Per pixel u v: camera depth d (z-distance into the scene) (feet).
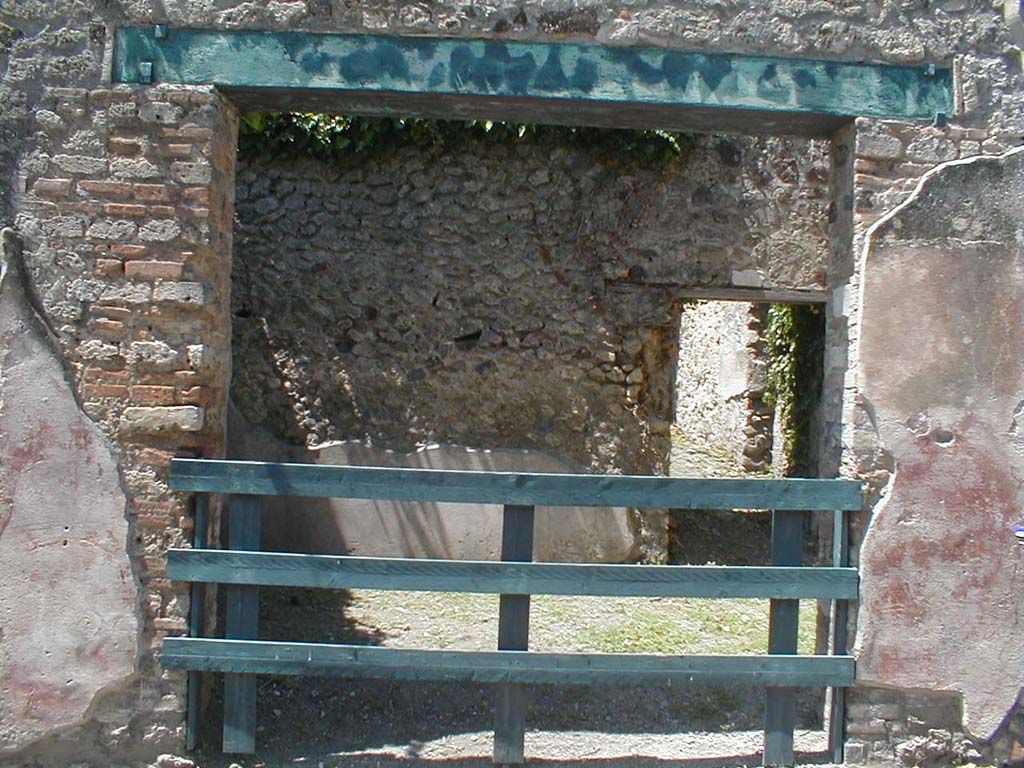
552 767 12.84
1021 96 13.05
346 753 13.01
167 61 12.46
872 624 12.70
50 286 12.29
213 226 12.74
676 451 37.52
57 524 12.19
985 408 12.72
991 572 12.69
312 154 23.52
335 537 23.38
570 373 23.66
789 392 28.43
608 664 12.54
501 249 23.65
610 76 12.69
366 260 23.58
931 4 13.01
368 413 23.52
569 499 12.42
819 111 12.91
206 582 12.41
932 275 12.75
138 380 12.35
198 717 12.78
